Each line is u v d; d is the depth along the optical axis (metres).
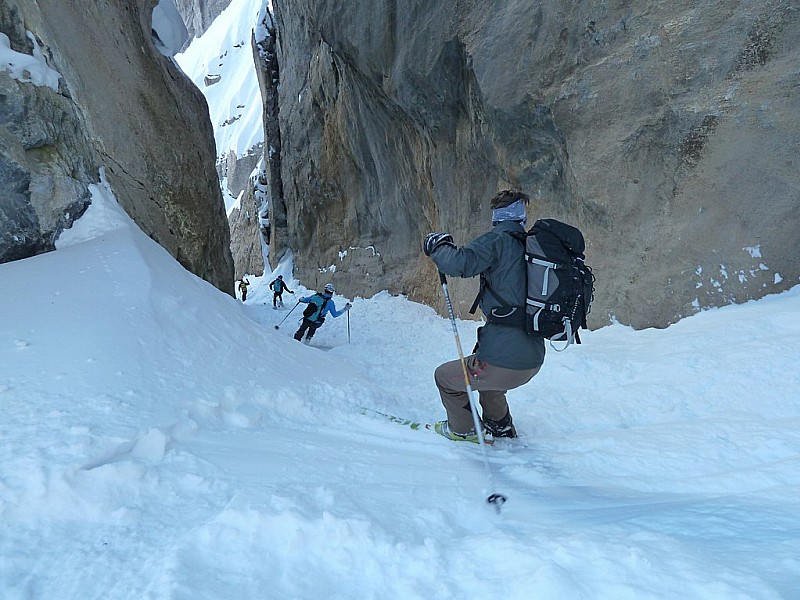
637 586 1.43
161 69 9.64
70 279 4.30
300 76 20.02
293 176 21.25
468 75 9.68
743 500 2.17
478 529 2.19
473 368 3.33
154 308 4.17
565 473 2.94
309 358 5.32
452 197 11.59
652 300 6.54
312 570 1.76
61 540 1.84
